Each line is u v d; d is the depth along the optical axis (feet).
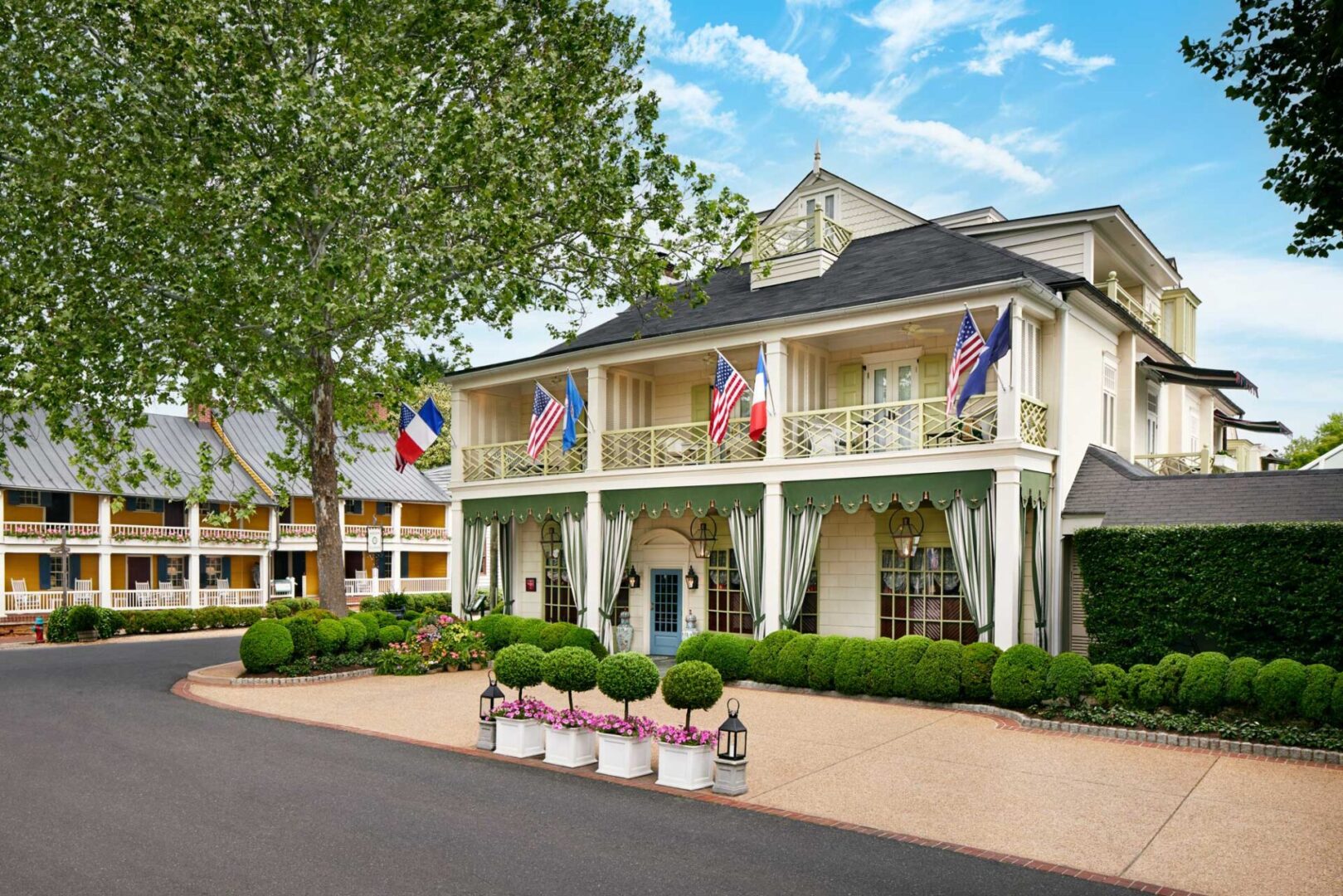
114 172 53.31
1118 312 59.88
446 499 154.20
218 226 54.03
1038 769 33.73
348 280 54.39
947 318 53.72
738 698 49.44
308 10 53.88
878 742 38.40
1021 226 68.18
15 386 55.16
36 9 51.13
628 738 32.58
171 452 127.24
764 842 25.32
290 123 51.21
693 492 61.26
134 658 73.51
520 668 36.58
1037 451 50.93
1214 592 45.62
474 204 56.65
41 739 38.60
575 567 67.72
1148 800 29.60
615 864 23.43
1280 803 29.19
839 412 57.77
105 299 55.57
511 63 60.49
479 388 78.13
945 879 22.50
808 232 68.23
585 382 75.31
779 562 56.85
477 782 31.83
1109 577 48.96
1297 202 30.71
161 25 51.88
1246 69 30.53
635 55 63.10
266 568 129.70
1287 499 48.55
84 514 119.34
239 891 21.25
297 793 29.99
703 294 64.03
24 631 100.99
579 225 60.34
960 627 55.57
